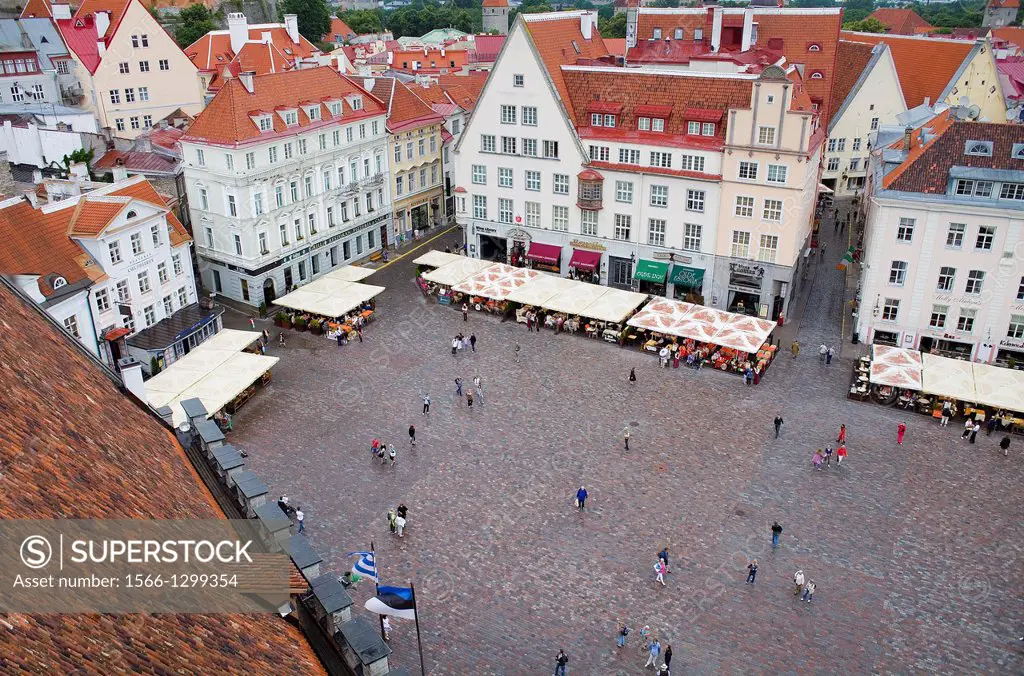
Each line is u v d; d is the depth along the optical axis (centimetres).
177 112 11744
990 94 11400
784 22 9994
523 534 5372
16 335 2108
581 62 9794
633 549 5231
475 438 6450
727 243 8488
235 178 8188
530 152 9256
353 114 9631
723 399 7038
